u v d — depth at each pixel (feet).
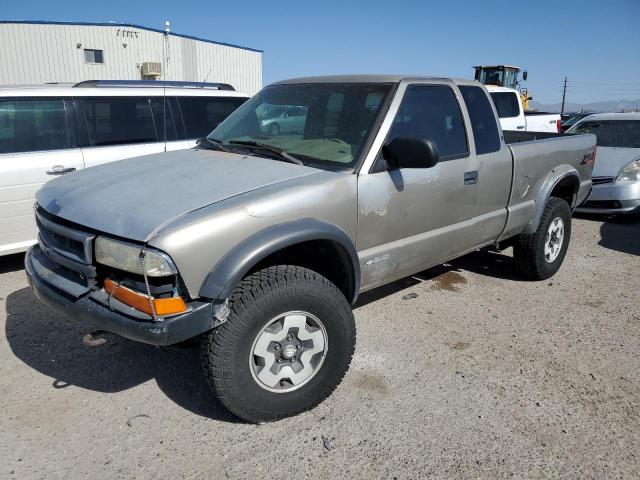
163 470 8.65
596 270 19.34
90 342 9.33
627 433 9.88
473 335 13.66
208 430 9.66
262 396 9.41
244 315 8.86
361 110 11.80
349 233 10.76
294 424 9.89
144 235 8.36
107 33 99.30
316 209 9.99
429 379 11.50
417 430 9.80
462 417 10.21
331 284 9.98
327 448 9.25
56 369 11.61
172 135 21.33
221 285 8.49
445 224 13.25
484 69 67.05
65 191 10.52
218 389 9.02
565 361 12.46
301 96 12.98
